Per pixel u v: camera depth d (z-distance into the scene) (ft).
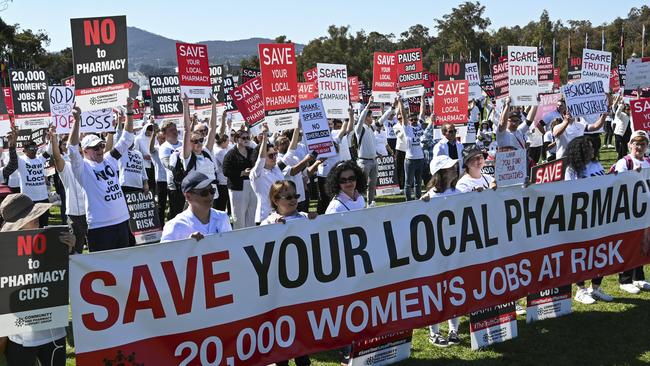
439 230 20.35
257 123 39.83
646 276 29.45
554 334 22.62
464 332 23.47
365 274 18.92
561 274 23.36
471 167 23.38
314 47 274.57
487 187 23.58
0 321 14.07
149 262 15.62
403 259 19.65
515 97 36.68
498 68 44.86
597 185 23.94
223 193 39.63
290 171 31.24
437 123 46.57
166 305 15.84
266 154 28.07
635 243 25.20
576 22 250.16
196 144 32.99
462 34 276.21
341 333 18.60
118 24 24.68
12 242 14.08
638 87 42.55
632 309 25.05
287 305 17.70
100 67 24.58
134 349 15.46
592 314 24.58
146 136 49.29
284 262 17.62
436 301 20.31
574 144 25.64
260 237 17.22
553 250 23.06
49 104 41.04
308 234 18.02
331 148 32.45
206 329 16.40
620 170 25.98
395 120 69.46
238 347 16.89
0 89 39.75
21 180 40.01
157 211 40.29
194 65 35.99
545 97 52.85
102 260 15.05
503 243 21.77
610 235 24.48
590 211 23.82
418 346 22.07
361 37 275.80
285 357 17.65
